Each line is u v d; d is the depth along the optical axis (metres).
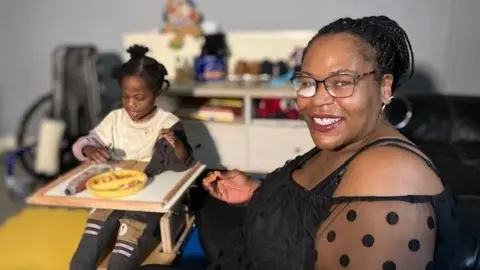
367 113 0.77
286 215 0.84
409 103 2.36
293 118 2.28
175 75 2.53
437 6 2.48
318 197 0.80
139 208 1.13
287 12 2.62
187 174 1.35
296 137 2.26
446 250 0.73
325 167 0.84
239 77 2.50
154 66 1.48
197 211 1.53
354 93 0.75
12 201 2.36
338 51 0.75
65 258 1.80
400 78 0.84
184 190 1.26
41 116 3.04
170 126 1.48
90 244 1.29
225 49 2.58
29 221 2.09
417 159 0.72
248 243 0.92
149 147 1.48
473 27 2.48
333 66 0.75
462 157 2.15
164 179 1.31
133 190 1.19
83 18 2.84
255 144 2.30
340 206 0.73
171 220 1.33
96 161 1.42
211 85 2.33
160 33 2.61
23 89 3.02
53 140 2.45
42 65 2.96
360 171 0.73
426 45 2.54
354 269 0.69
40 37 2.91
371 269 0.67
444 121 2.35
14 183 2.40
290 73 2.40
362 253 0.68
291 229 0.83
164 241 1.31
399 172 0.70
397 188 0.69
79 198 1.16
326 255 0.73
